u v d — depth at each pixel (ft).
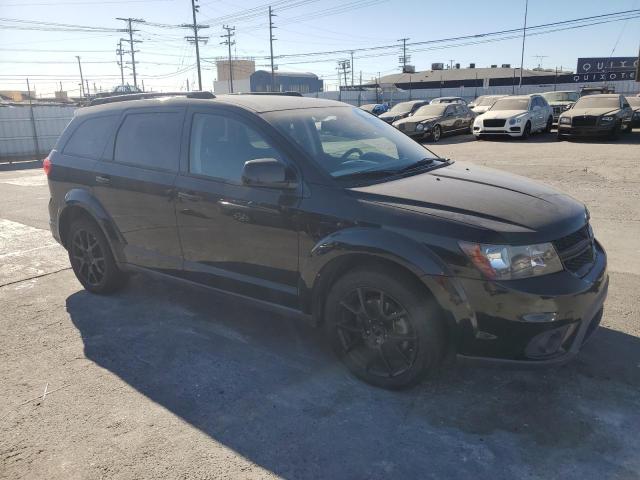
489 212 9.95
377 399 10.60
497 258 9.27
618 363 11.55
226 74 290.15
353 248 10.23
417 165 12.89
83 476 8.68
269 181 11.02
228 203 12.19
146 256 14.61
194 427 9.89
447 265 9.47
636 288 15.60
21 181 46.78
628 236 21.03
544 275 9.49
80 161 15.96
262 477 8.57
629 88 198.29
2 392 11.23
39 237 24.72
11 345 13.39
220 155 12.69
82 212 16.24
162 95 14.76
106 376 11.78
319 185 11.07
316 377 11.50
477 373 11.38
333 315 11.17
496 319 9.37
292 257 11.43
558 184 32.91
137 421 10.11
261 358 12.40
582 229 10.68
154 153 14.07
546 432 9.43
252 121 12.22
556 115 81.56
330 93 182.80
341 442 9.34
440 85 235.61
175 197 13.29
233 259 12.53
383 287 10.24
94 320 14.78
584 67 211.41
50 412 10.47
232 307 15.44
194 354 12.66
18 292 17.22
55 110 74.02
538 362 9.48
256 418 10.10
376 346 10.76
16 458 9.14
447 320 9.71
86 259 16.63
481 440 9.28
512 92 184.75
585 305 9.70
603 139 59.82
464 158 48.75
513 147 57.21
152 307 15.57
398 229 9.93
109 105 15.96
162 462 8.97
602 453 8.86
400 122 70.90
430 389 10.85
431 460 8.82
